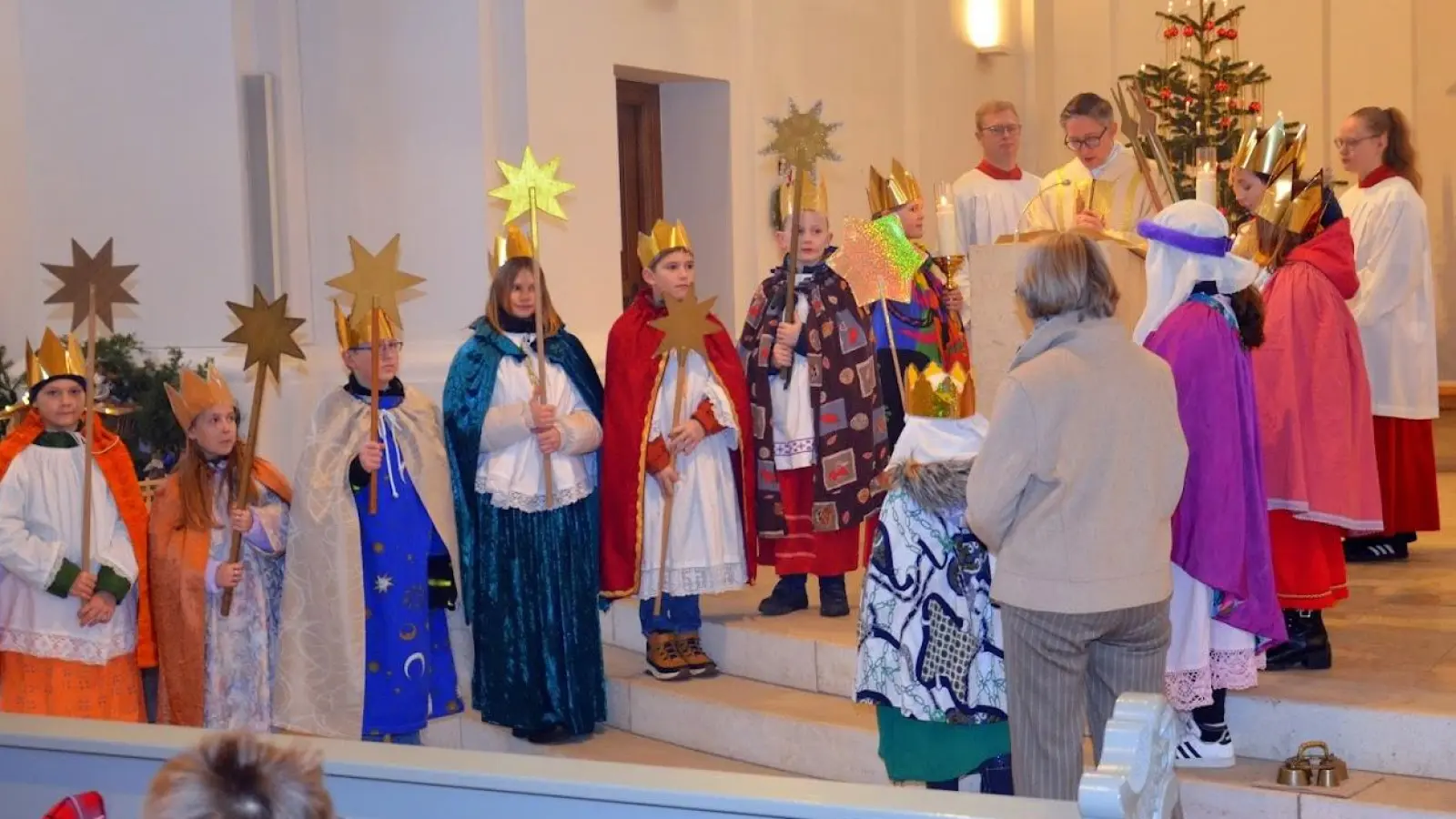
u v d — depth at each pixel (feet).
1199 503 12.09
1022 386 10.40
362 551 15.05
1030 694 10.61
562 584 16.28
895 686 11.23
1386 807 11.69
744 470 16.69
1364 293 18.38
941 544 11.28
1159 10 31.65
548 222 21.43
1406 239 18.30
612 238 22.40
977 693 11.22
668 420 16.48
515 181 15.96
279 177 21.43
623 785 8.09
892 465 11.49
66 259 20.88
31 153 20.75
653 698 16.71
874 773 14.71
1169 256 12.39
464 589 16.37
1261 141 15.03
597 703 16.65
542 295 16.42
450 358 20.83
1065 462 10.41
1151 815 7.06
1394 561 19.13
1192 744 12.99
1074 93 32.48
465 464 16.12
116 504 14.76
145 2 20.94
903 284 15.39
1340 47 30.73
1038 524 10.52
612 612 18.94
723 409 16.35
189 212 21.06
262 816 5.31
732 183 24.47
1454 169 30.35
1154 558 10.67
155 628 14.80
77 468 14.69
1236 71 25.89
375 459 14.79
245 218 21.08
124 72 20.99
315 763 5.64
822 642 16.21
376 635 14.99
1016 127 21.13
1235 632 12.57
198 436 14.79
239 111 21.03
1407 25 30.09
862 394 16.72
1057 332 10.69
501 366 16.14
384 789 8.71
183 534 14.70
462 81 20.93
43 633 14.35
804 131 16.19
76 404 14.74
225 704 14.75
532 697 16.21
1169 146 24.35
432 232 21.21
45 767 9.73
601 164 22.17
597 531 16.56
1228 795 12.34
